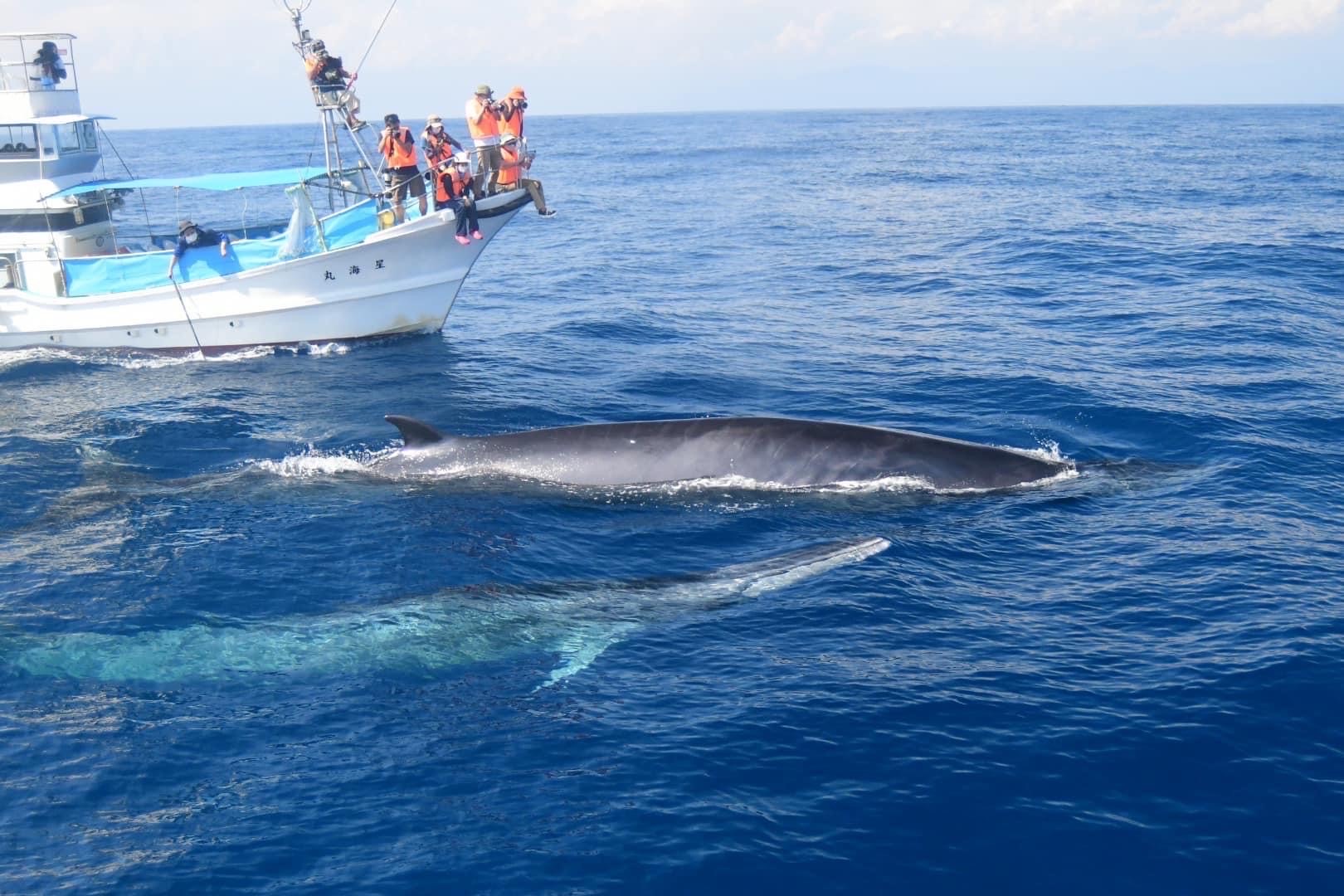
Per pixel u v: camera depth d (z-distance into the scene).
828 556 14.14
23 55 28.95
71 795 9.97
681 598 13.25
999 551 14.43
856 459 16.22
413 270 28.23
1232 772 10.02
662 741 10.62
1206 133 154.25
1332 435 18.81
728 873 8.98
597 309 32.34
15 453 19.28
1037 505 15.68
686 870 9.00
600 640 12.42
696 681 11.64
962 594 13.39
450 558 14.42
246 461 18.84
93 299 27.59
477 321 31.25
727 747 10.52
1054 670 11.72
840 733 10.69
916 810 9.66
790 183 80.00
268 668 11.97
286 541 15.05
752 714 11.02
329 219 27.88
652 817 9.60
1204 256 38.62
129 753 10.53
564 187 81.31
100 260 27.72
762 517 15.40
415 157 28.02
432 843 9.35
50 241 28.17
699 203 65.75
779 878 8.93
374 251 27.64
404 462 17.33
